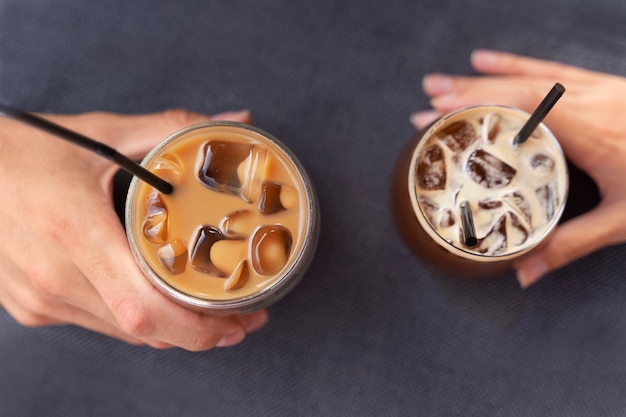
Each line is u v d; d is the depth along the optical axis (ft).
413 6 1.55
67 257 1.34
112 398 1.50
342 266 1.51
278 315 1.51
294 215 1.24
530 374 1.48
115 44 1.55
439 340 1.50
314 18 1.54
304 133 1.54
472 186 1.31
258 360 1.50
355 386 1.49
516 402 1.48
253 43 1.55
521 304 1.50
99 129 1.43
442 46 1.55
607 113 1.47
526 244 1.26
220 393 1.50
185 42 1.55
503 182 1.31
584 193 1.53
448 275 1.50
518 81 1.50
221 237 1.23
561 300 1.50
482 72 1.55
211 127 1.24
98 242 1.33
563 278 1.51
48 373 1.50
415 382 1.49
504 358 1.49
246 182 1.24
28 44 1.54
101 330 1.45
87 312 1.43
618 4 1.51
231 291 1.20
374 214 1.52
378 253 1.52
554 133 1.49
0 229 1.36
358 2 1.54
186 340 1.33
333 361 1.50
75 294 1.37
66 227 1.34
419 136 1.31
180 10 1.55
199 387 1.50
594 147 1.47
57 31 1.55
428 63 1.55
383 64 1.55
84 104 1.54
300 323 1.51
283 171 1.25
